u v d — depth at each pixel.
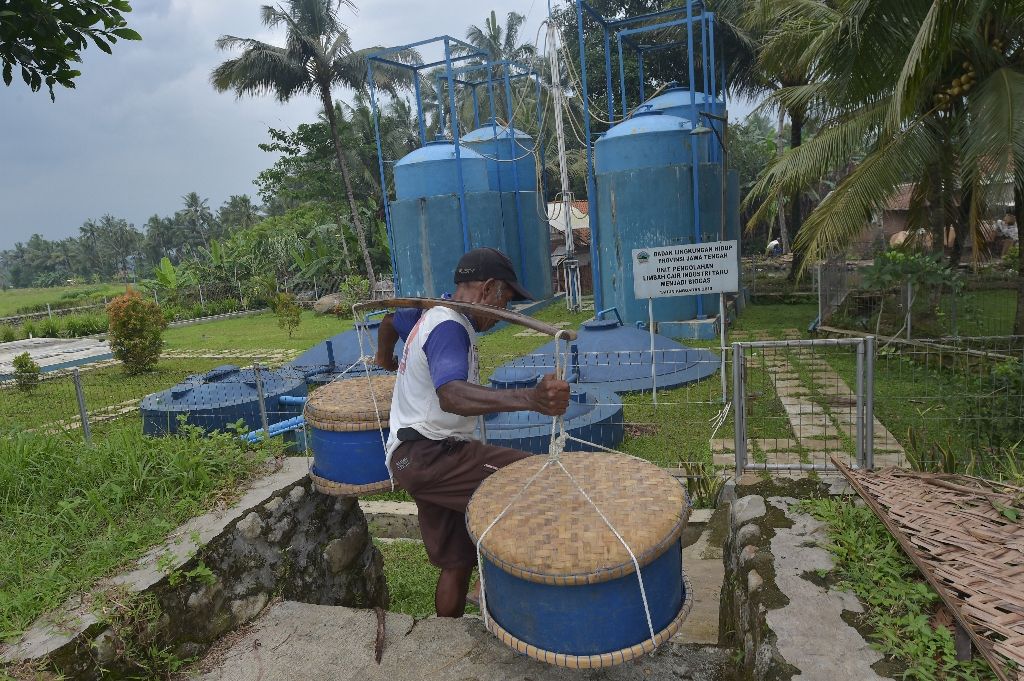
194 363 17.81
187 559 3.04
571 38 31.05
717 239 16.58
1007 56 10.38
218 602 3.13
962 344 10.12
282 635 3.12
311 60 29.17
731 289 9.77
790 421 8.27
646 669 2.79
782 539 3.13
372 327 12.72
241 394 8.90
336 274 33.69
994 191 8.48
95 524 3.31
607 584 2.14
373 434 3.29
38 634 2.54
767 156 41.47
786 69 13.82
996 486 3.10
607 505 2.40
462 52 38.28
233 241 37.78
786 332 15.02
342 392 3.64
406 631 3.04
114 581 2.89
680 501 2.42
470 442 2.99
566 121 35.19
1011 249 19.80
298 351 18.95
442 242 19.06
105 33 4.10
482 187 19.61
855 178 10.46
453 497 2.95
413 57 28.78
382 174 20.05
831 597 2.67
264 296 33.31
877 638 2.41
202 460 3.88
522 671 2.74
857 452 3.98
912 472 3.32
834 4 13.29
